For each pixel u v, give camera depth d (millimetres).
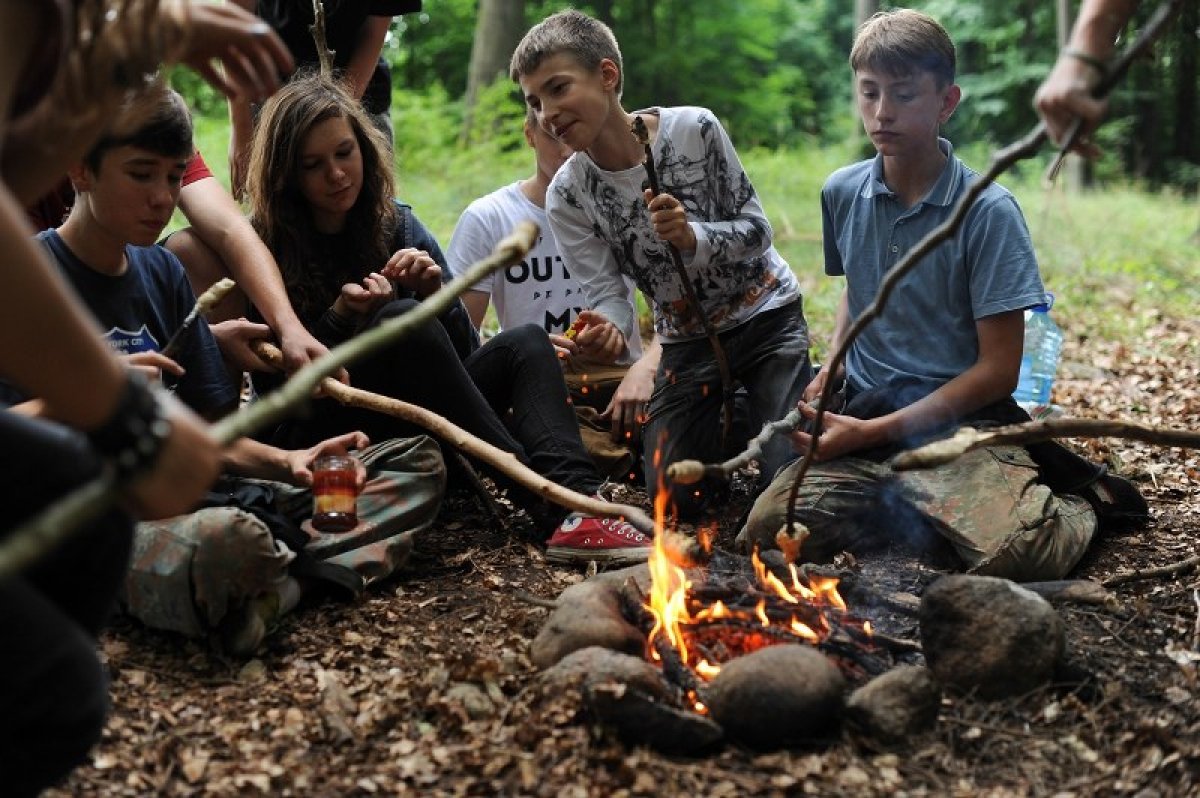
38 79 2076
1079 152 2693
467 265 5098
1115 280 10219
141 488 1862
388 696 3018
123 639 3346
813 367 4824
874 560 3971
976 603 3045
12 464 2008
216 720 2979
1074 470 4078
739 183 4512
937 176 4109
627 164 4461
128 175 3283
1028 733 2893
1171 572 3787
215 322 4137
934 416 3932
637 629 3180
